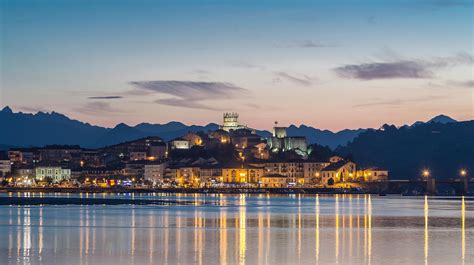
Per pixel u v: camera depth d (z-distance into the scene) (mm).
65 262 114812
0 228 170375
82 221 194125
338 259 118562
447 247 133500
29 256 120938
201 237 151125
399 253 125438
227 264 113750
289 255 123188
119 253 125062
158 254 124125
